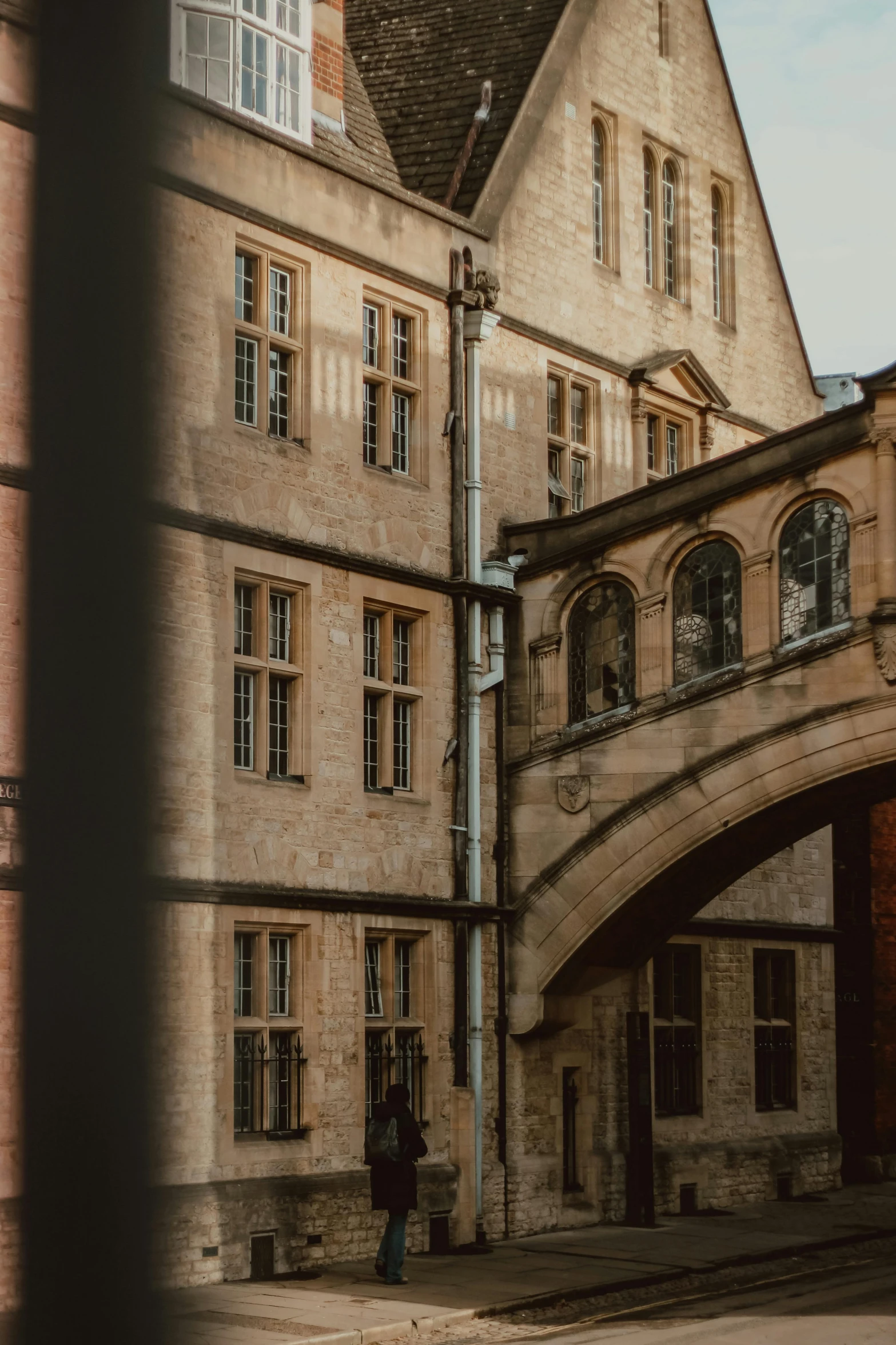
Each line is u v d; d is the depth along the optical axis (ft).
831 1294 64.64
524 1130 78.13
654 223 93.66
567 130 86.63
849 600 72.64
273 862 68.03
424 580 75.72
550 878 77.41
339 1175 68.80
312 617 70.54
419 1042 74.28
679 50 95.61
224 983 65.26
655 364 90.38
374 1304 59.72
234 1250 64.13
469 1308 59.31
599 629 78.33
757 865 80.59
